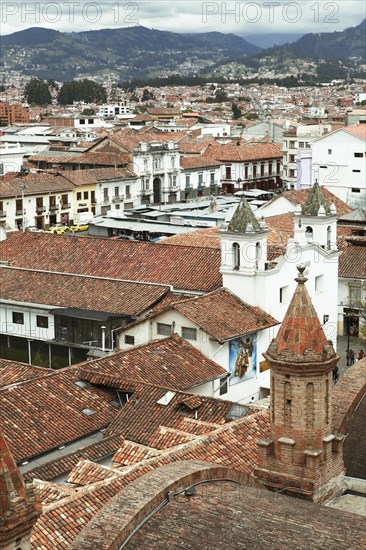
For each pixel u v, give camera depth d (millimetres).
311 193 69812
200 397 45656
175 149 164625
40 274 70875
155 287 65875
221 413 44375
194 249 71125
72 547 19969
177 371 52719
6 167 161625
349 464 28922
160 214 122938
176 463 23984
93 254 73938
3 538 17953
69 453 40344
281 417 27156
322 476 26922
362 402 30906
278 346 27016
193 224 113625
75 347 64875
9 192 132625
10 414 43469
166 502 21484
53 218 140125
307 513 21250
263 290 60906
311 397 26812
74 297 66812
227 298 61125
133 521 20391
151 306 63969
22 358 68562
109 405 46781
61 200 141000
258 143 197375
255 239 60906
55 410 44844
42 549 26312
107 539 19938
